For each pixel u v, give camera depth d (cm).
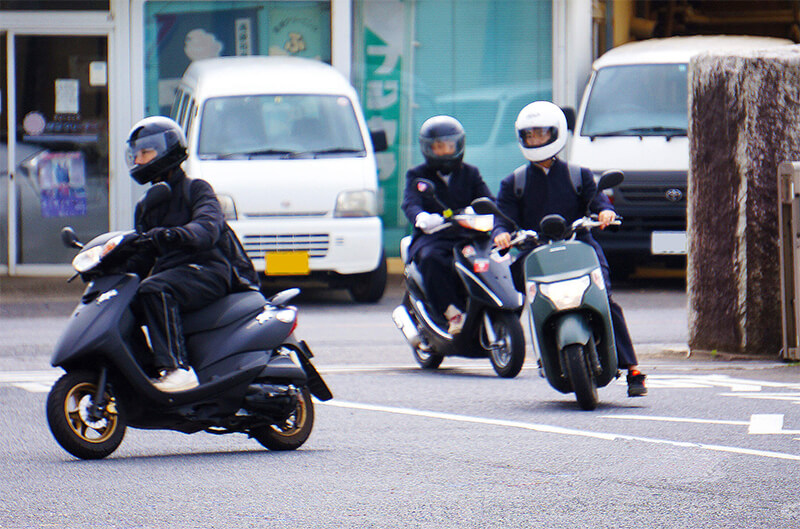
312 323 4469
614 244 5256
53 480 2086
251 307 2386
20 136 6056
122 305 2250
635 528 1758
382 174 6225
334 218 4784
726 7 7688
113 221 6106
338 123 5000
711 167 3575
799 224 3438
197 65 5469
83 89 6094
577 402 2819
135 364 2242
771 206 3503
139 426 2314
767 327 3534
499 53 6228
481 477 2078
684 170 5234
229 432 2359
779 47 3572
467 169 3444
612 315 2814
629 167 5250
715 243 3578
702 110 3578
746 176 3506
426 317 3419
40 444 2433
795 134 3491
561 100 6219
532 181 2941
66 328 2242
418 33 6216
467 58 6234
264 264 4738
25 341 4041
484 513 1842
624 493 1958
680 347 3766
